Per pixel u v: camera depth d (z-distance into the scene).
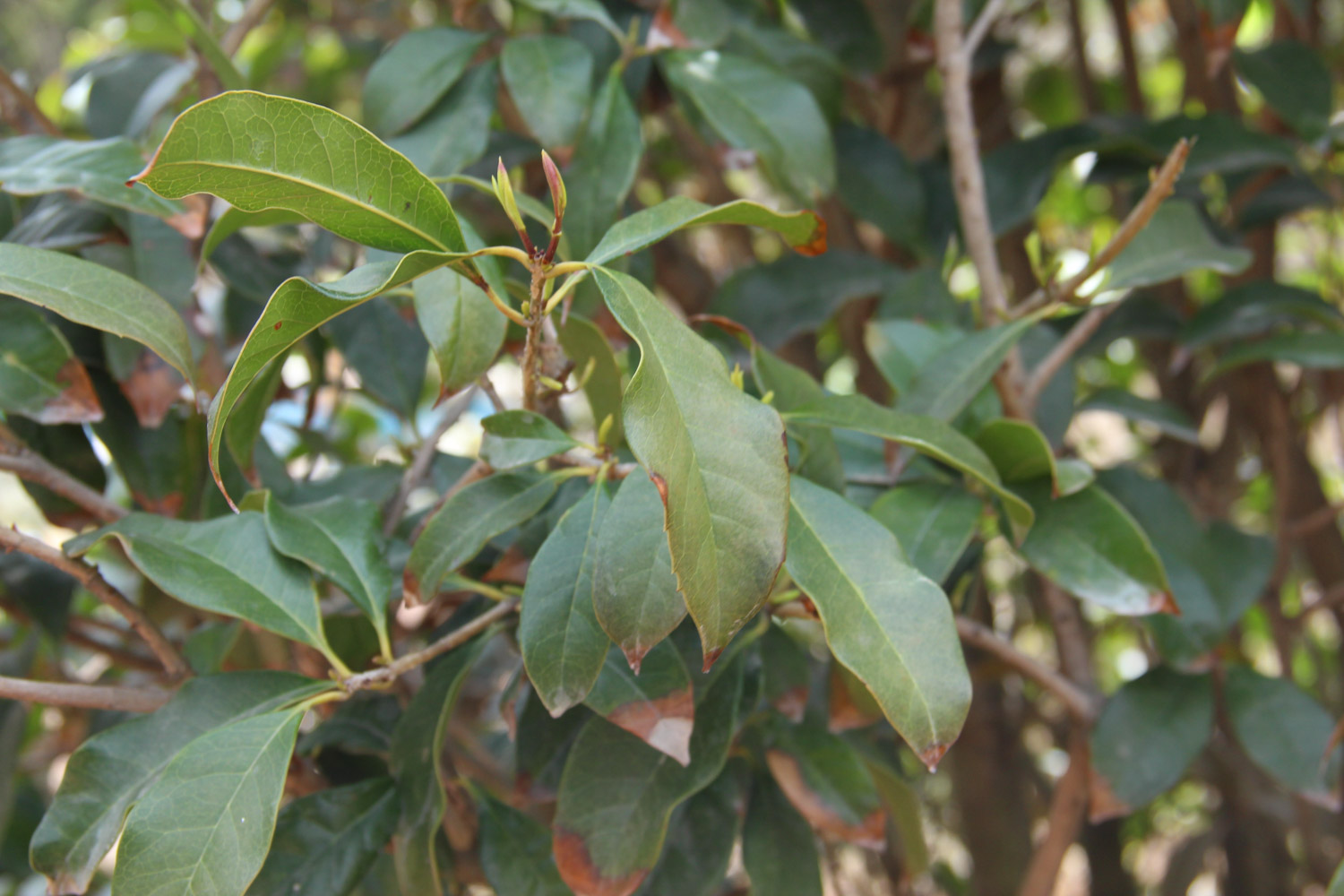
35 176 0.74
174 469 0.81
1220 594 0.85
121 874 0.64
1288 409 1.20
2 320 0.74
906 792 0.86
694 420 0.61
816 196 0.84
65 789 0.68
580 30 0.92
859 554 0.66
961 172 0.83
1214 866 1.56
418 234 0.63
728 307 0.92
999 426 0.75
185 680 0.72
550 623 0.66
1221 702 0.84
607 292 0.62
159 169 0.60
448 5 1.23
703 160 1.28
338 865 0.71
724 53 0.86
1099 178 0.98
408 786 0.73
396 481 0.86
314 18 1.43
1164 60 1.67
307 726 0.96
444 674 0.75
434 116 0.84
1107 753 0.81
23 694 0.70
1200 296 1.39
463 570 0.79
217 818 0.65
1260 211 1.01
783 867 0.79
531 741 0.77
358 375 0.90
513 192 0.63
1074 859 1.92
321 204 0.62
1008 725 1.35
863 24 0.99
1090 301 0.76
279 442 1.06
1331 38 1.41
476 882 0.85
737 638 0.75
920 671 0.64
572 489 0.77
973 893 1.31
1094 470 0.86
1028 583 1.36
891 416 0.70
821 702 0.86
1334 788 0.83
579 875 0.71
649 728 0.68
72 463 0.81
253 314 0.91
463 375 0.70
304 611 0.71
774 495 0.61
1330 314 0.90
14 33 1.95
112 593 0.72
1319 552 1.20
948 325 0.84
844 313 1.20
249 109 0.60
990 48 1.11
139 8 1.39
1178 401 1.22
